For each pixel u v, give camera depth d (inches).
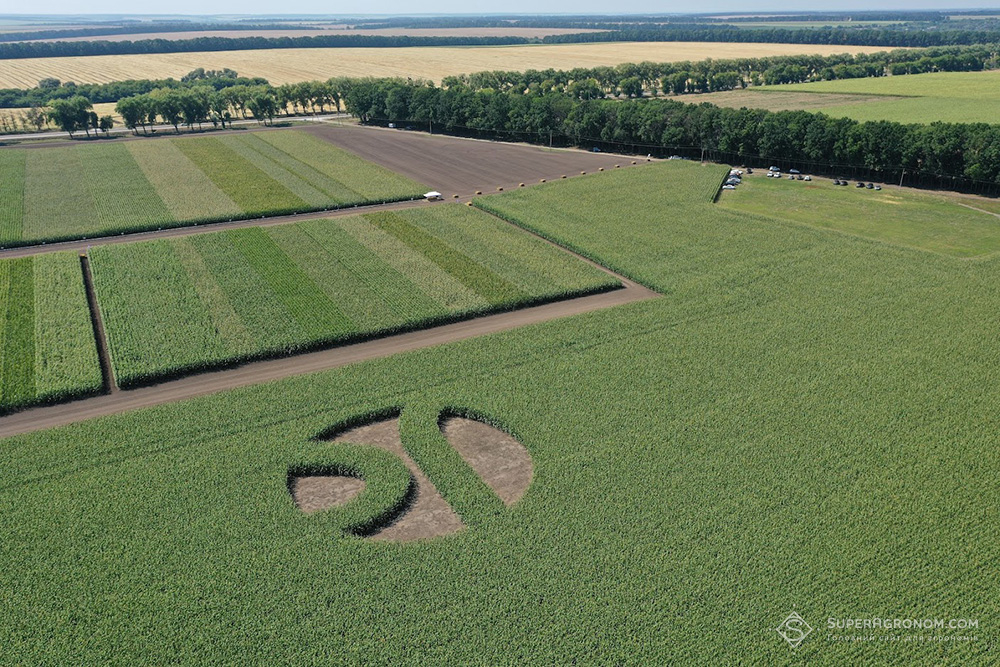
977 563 1605.6
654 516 1756.9
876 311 2844.5
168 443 2039.9
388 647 1423.5
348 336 2704.2
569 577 1582.2
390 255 3494.1
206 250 3506.4
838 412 2174.0
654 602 1514.5
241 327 2736.2
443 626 1469.0
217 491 1852.9
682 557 1631.4
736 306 2913.4
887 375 2375.7
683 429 2100.1
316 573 1601.9
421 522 1792.6
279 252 3501.5
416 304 2962.6
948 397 2245.3
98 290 3026.6
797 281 3152.1
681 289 3097.9
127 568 1608.0
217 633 1454.2
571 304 3048.7
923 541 1669.5
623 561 1622.8
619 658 1395.2
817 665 1376.7
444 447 2050.9
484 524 1745.8
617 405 2226.9
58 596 1535.4
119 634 1449.3
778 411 2182.6
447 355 2554.1
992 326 2701.8
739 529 1711.4
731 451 1998.0
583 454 1998.0
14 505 1791.3
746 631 1449.3
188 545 1675.7
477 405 2239.2
